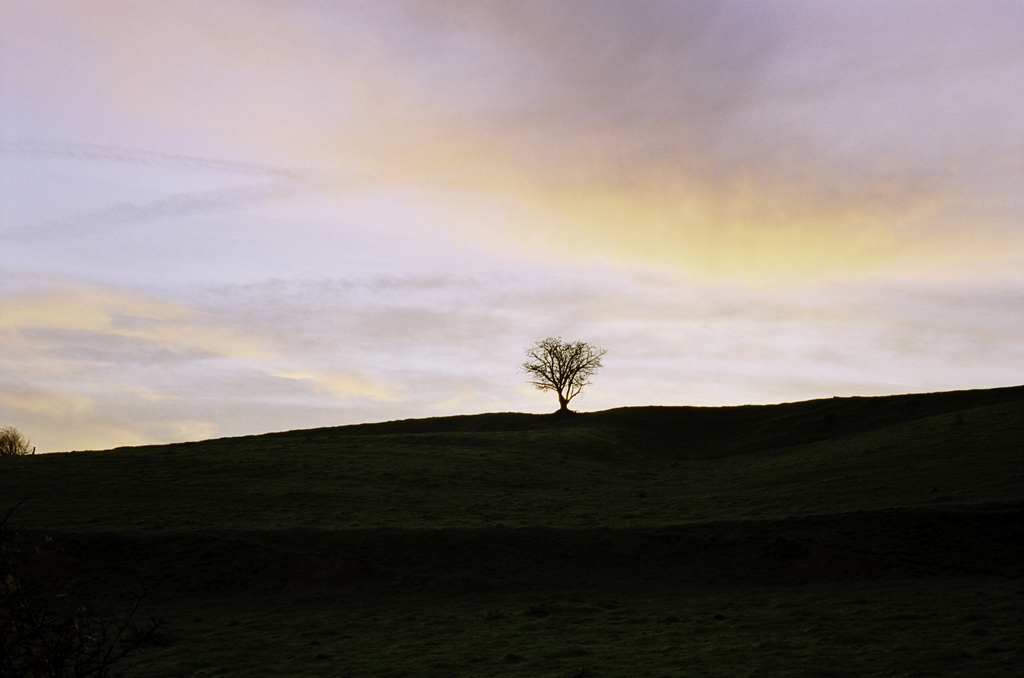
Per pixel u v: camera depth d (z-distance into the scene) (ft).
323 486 195.00
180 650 85.05
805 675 66.33
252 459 230.27
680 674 68.44
